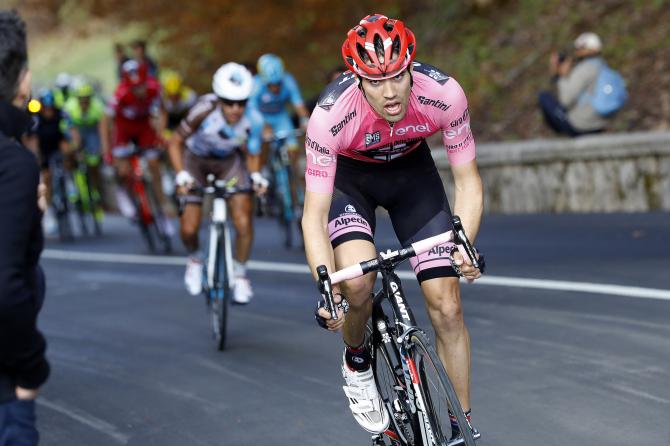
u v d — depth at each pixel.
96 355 17.81
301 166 35.84
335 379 14.83
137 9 55.28
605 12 41.09
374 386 10.91
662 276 19.03
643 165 27.98
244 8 51.75
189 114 19.53
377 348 10.96
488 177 32.72
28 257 6.95
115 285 25.78
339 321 9.73
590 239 24.20
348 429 12.49
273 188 31.09
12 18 6.89
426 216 11.14
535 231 26.59
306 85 51.69
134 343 18.56
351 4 52.16
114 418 13.85
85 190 39.06
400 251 9.56
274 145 29.89
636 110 34.66
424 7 50.81
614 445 11.18
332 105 10.42
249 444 12.27
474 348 15.58
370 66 9.56
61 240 38.06
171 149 19.72
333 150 10.61
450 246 10.73
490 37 44.88
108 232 39.94
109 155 33.12
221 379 15.45
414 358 9.89
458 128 10.77
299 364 15.88
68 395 15.20
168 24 53.47
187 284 20.03
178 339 18.64
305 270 24.83
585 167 29.48
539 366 14.32
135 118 32.50
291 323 19.05
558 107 31.03
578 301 17.86
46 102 36.81
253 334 18.42
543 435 11.67
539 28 43.03
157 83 32.84
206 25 52.44
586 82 30.22
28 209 6.68
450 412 9.27
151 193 32.19
